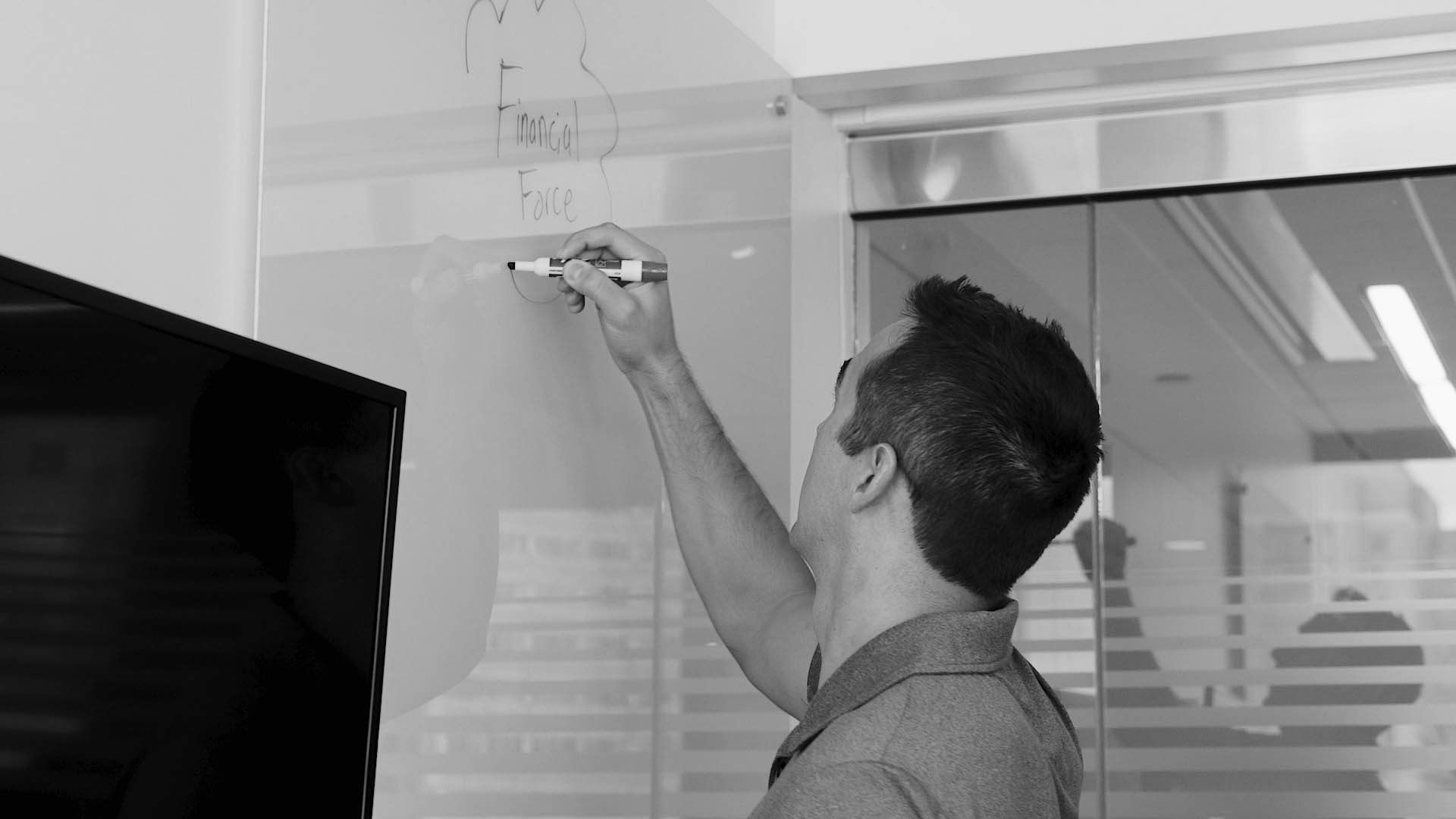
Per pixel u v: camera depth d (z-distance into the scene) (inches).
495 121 51.4
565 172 57.0
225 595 30.6
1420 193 87.8
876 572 38.6
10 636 25.1
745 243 77.6
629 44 63.5
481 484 49.5
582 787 56.2
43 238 32.9
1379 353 87.4
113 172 34.9
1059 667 90.8
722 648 71.8
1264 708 87.0
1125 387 92.0
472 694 48.5
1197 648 88.7
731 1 79.8
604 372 59.7
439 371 47.1
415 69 46.3
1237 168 89.7
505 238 51.9
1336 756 85.5
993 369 37.4
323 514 33.9
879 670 35.3
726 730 72.2
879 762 31.9
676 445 58.5
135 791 28.1
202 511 29.8
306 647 33.3
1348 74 85.1
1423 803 83.9
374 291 43.6
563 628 55.2
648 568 63.4
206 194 37.8
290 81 40.1
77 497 26.5
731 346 74.7
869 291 98.2
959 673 35.1
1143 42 81.1
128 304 27.5
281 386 32.4
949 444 37.1
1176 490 90.1
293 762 32.9
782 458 81.7
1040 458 37.0
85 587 26.8
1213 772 87.5
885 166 96.7
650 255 56.2
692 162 70.6
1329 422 87.8
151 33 36.2
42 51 33.1
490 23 51.2
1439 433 85.7
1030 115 92.6
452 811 47.0
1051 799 35.2
